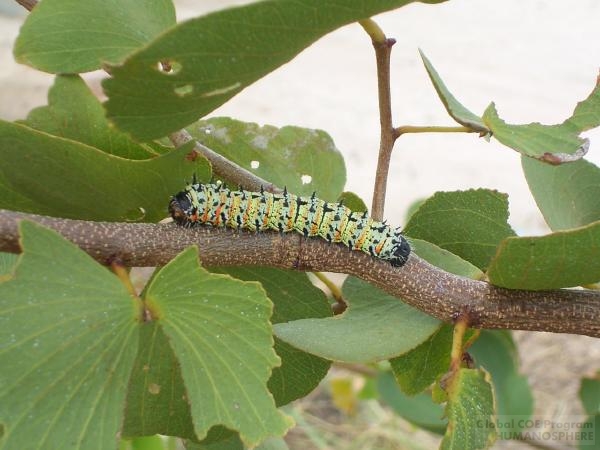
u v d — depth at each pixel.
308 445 0.58
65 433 0.13
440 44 1.12
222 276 0.13
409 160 0.85
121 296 0.13
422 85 0.99
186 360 0.13
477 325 0.17
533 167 0.20
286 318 0.19
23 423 0.12
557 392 0.63
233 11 0.12
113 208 0.17
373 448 0.58
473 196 0.20
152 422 0.17
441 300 0.17
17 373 0.12
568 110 0.91
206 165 0.18
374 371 0.42
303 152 0.22
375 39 0.16
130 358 0.13
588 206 0.21
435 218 0.20
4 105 0.82
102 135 0.18
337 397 0.53
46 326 0.13
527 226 0.76
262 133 0.22
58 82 0.17
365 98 0.97
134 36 0.17
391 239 0.17
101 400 0.13
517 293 0.17
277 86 0.98
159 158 0.15
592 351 0.67
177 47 0.12
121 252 0.15
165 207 0.17
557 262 0.15
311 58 1.07
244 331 0.13
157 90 0.13
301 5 0.12
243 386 0.13
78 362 0.13
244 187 0.20
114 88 0.13
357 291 0.18
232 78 0.13
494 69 1.03
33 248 0.13
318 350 0.16
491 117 0.16
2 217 0.14
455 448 0.15
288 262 0.17
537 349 0.68
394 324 0.17
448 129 0.17
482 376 0.15
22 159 0.15
